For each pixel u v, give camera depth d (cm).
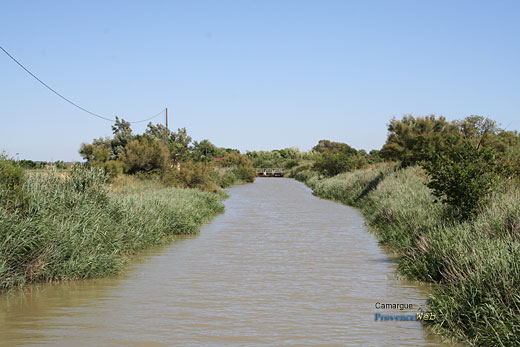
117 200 1487
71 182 1350
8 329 706
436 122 3164
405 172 2781
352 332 701
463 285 775
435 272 998
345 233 1758
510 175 1612
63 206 1195
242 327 719
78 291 930
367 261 1238
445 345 652
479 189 1252
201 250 1399
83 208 1230
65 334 684
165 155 3356
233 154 7094
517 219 1026
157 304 841
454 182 1282
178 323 737
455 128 3081
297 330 707
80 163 1445
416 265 1055
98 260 1070
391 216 1733
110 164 2769
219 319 757
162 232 1552
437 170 1320
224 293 918
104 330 702
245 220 2167
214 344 648
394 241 1407
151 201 1731
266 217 2291
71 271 1019
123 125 4722
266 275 1075
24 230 977
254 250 1399
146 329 707
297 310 808
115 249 1196
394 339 672
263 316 774
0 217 965
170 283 999
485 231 1038
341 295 906
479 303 714
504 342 614
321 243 1527
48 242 1016
